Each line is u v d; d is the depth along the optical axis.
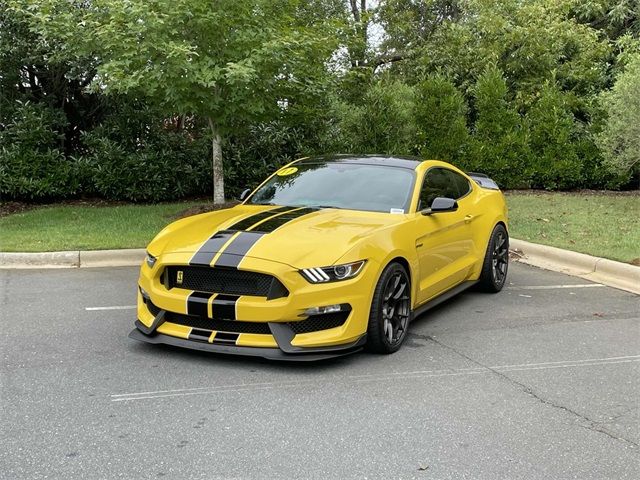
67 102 15.02
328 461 3.34
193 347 4.64
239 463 3.31
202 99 10.48
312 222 5.17
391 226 5.20
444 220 6.05
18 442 3.51
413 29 26.08
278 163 15.15
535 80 17.17
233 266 4.53
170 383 4.38
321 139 15.34
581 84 17.41
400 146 15.40
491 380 4.53
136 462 3.30
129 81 9.56
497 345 5.35
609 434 3.71
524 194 15.39
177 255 4.78
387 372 4.65
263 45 9.67
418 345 5.32
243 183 15.16
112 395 4.16
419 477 3.19
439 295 6.20
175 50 9.19
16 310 6.26
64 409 3.95
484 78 15.92
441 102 15.48
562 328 5.88
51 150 14.25
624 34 18.70
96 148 14.41
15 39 12.98
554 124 15.91
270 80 10.67
